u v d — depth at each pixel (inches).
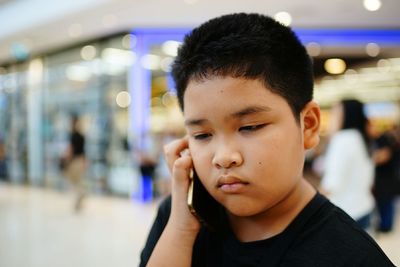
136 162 236.7
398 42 241.1
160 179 238.5
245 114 17.5
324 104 371.9
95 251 131.9
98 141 266.7
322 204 20.9
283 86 18.3
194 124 19.0
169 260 21.3
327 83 366.0
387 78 341.7
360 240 19.2
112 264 118.8
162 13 203.0
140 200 233.0
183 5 191.2
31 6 224.5
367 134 77.2
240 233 21.5
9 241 144.4
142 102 243.8
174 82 21.1
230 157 17.7
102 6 192.1
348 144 73.8
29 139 331.0
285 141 18.2
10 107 345.1
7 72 342.0
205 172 19.1
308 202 20.8
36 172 326.3
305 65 20.1
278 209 20.2
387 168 144.0
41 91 316.2
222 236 21.9
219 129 18.2
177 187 22.0
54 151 305.6
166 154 24.3
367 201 74.9
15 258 123.8
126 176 249.4
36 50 286.8
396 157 144.9
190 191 21.1
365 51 269.1
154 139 244.1
